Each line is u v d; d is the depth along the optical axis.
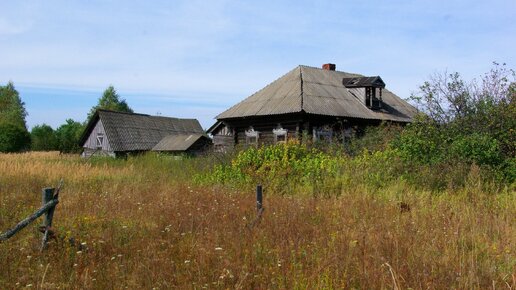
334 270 6.03
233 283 5.83
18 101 93.38
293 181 14.99
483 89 19.52
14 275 6.19
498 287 5.71
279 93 28.55
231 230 8.29
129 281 5.90
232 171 17.23
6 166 22.36
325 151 20.39
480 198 11.68
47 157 33.09
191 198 12.38
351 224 8.96
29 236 8.17
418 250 7.00
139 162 27.34
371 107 29.12
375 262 6.14
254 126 28.59
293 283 5.59
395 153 16.02
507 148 15.87
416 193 12.33
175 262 6.65
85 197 12.88
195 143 43.00
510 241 7.86
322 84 29.52
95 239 7.96
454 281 5.77
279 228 8.23
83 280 5.89
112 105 93.12
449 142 16.66
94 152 45.31
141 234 8.49
